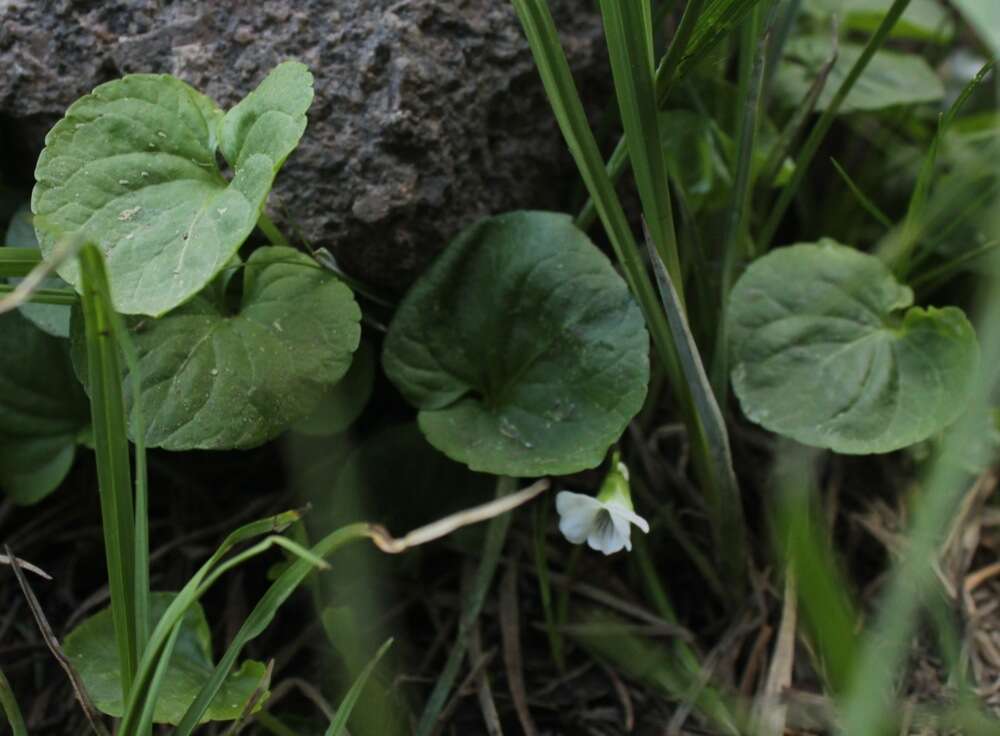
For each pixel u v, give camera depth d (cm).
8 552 25
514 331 28
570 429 27
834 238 32
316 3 28
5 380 28
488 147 29
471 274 28
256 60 28
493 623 29
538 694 28
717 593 29
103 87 26
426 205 28
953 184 31
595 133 30
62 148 26
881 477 30
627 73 26
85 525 30
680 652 28
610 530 27
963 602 28
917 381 28
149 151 26
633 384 27
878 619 29
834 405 28
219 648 28
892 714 27
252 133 26
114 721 27
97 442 24
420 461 29
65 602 29
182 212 26
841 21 32
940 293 31
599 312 28
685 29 26
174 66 28
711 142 30
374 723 27
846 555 30
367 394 28
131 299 25
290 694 28
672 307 27
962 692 27
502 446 27
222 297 27
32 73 28
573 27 29
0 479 28
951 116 28
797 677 28
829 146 32
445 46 28
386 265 28
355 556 28
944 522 29
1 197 29
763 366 28
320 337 27
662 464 30
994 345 27
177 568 29
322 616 27
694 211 30
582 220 29
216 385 26
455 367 28
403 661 28
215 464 30
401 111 28
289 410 26
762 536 30
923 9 34
